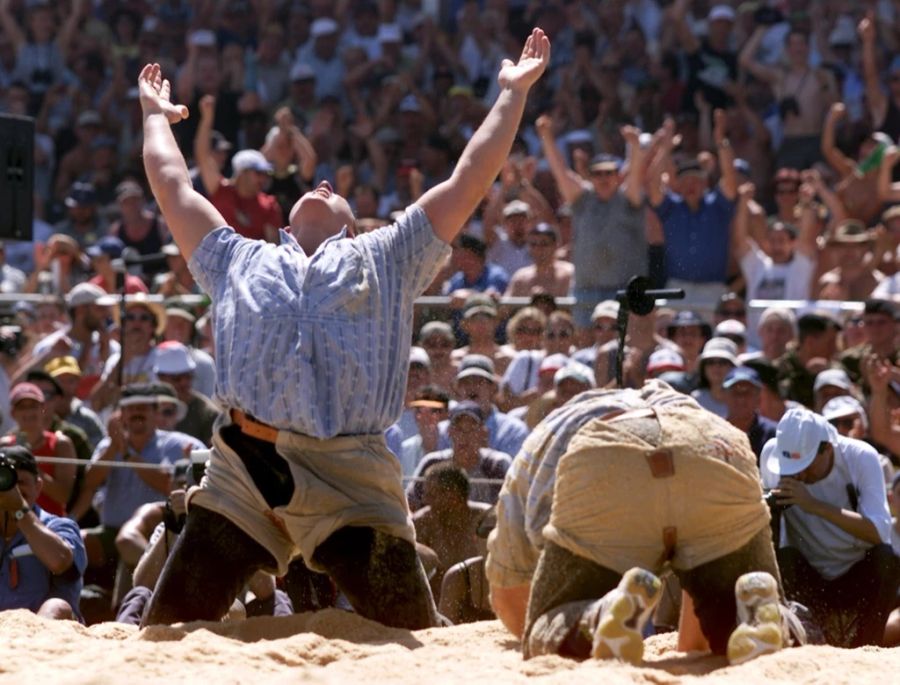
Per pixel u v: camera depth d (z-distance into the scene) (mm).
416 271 14734
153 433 26953
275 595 19000
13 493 21000
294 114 49875
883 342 30078
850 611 20297
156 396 26875
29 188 28812
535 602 12742
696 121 45844
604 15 48719
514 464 14141
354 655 13109
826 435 20500
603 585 12508
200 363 31750
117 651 12930
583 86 46969
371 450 14258
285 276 14250
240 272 14453
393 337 14445
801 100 45219
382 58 50719
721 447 12570
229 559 14234
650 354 30109
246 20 52406
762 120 45594
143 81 16578
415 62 50781
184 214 15008
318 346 13977
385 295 14445
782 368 30703
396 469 14562
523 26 50062
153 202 49500
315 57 50781
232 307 14273
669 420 12719
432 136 47031
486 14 50625
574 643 12312
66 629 14945
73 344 34281
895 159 40188
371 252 14539
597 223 33500
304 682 12023
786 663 12023
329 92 50469
